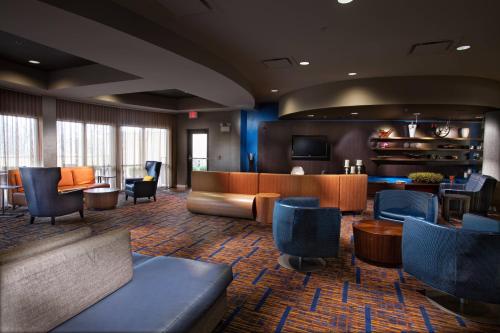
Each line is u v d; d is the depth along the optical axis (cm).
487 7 290
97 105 754
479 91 536
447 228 217
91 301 154
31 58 499
